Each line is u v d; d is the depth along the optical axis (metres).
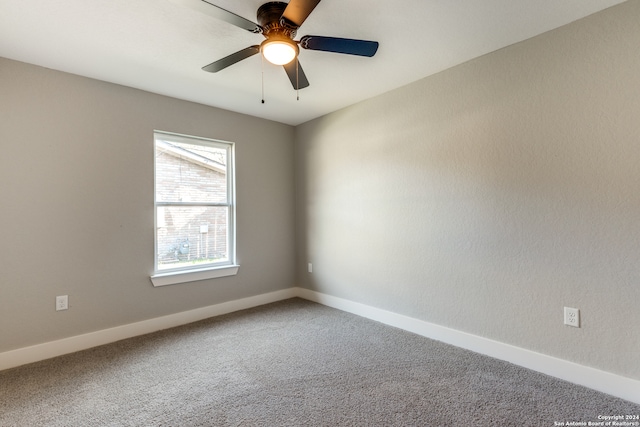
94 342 2.56
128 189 2.76
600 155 1.84
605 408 1.69
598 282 1.85
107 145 2.65
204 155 3.30
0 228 2.21
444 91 2.55
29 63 2.32
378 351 2.41
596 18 1.84
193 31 1.97
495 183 2.27
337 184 3.48
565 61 1.96
